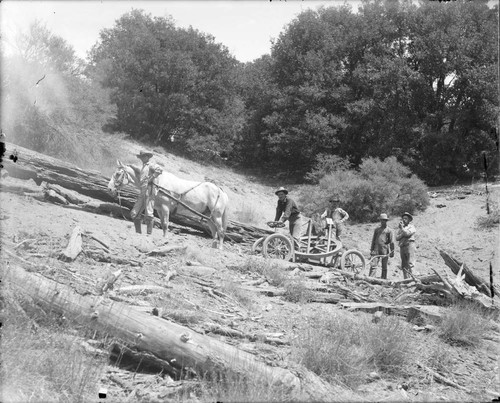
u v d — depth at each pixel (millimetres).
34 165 14359
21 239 9359
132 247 10992
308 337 7188
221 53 35781
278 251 14062
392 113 32438
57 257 8898
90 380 5500
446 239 24641
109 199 15680
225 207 14664
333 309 9812
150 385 5746
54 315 6273
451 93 30250
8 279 6301
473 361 8102
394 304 10477
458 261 12219
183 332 6090
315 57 34719
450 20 29500
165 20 34188
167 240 12242
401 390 6688
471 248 22984
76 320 6207
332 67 34781
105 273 8695
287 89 35625
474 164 31328
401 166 29797
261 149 38125
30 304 6238
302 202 29438
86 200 14789
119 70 31375
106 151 23484
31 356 5543
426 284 11344
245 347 6832
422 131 30547
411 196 28016
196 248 12406
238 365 5895
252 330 7781
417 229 26094
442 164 31891
